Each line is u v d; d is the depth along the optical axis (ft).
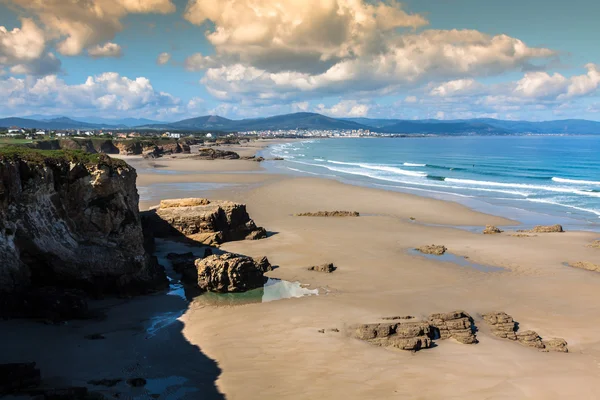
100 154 91.30
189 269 91.15
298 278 94.07
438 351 62.08
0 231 67.77
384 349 61.87
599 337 67.87
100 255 80.69
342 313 74.38
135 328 67.46
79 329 64.90
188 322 70.85
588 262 105.09
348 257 109.40
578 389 52.65
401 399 49.39
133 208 92.12
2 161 68.69
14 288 69.62
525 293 86.12
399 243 124.36
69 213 81.56
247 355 59.21
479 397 50.39
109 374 52.42
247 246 117.39
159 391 49.52
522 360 59.82
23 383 46.57
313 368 55.88
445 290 87.25
